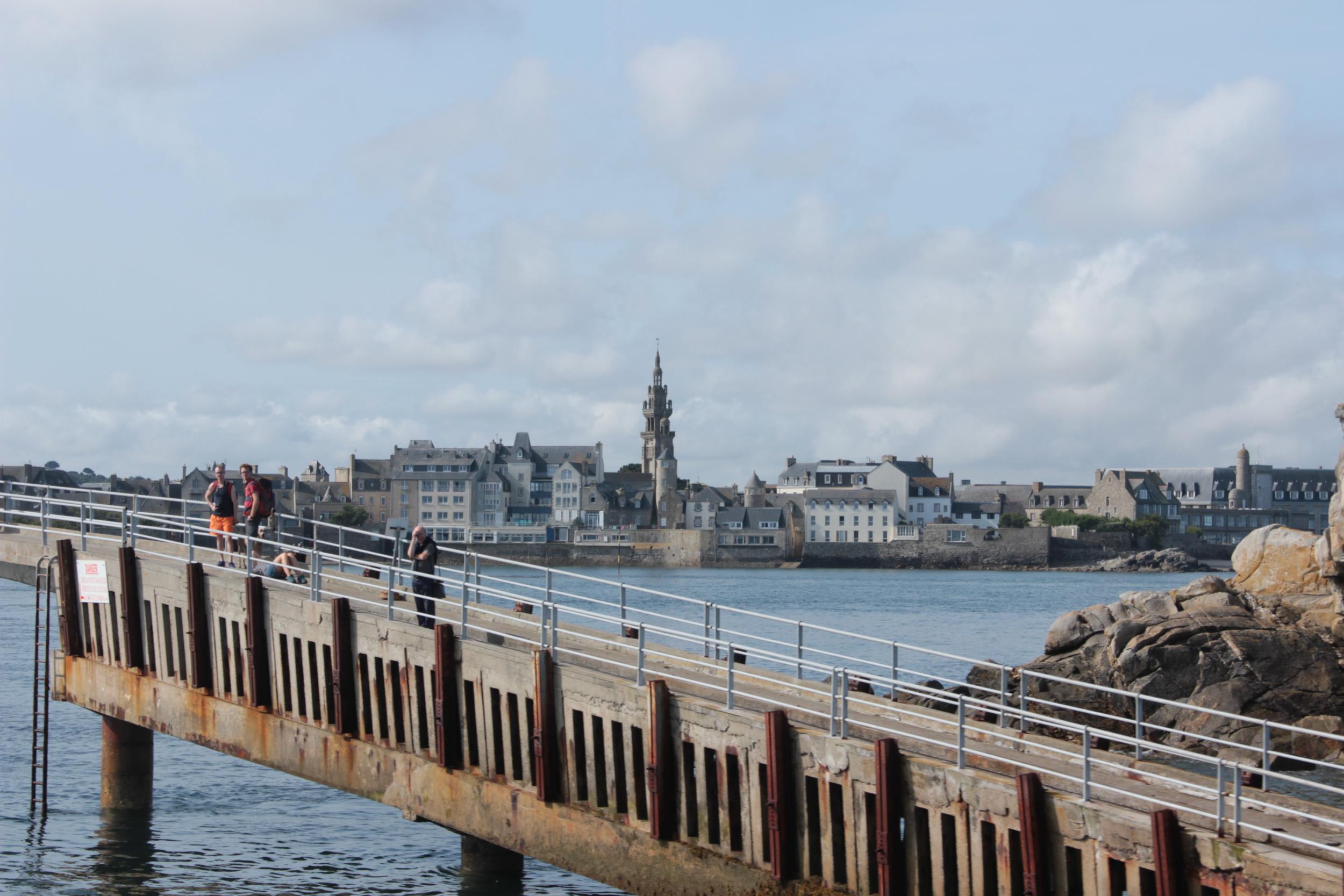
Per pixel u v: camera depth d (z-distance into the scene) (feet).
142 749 107.04
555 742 71.77
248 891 88.79
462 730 75.82
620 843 68.69
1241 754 113.39
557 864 71.20
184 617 90.89
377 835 103.14
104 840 99.60
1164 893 49.93
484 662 74.54
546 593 78.18
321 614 82.12
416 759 77.61
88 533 113.91
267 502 97.81
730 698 65.67
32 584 105.09
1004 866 54.80
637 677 69.46
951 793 56.75
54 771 121.49
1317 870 46.44
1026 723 80.23
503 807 73.67
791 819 62.23
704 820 65.57
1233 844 49.16
